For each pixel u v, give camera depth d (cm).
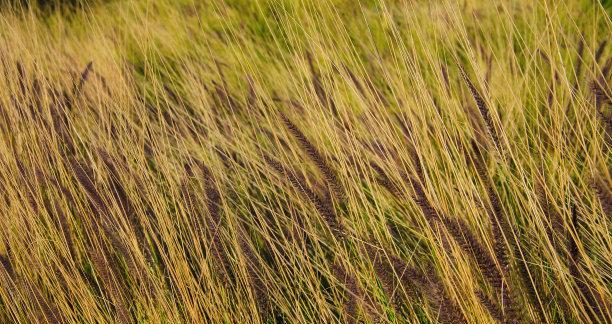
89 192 172
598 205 145
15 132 218
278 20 330
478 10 260
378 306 141
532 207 131
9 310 177
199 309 156
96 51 291
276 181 184
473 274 134
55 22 461
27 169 203
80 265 183
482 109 131
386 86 229
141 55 337
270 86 259
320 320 157
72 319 168
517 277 131
